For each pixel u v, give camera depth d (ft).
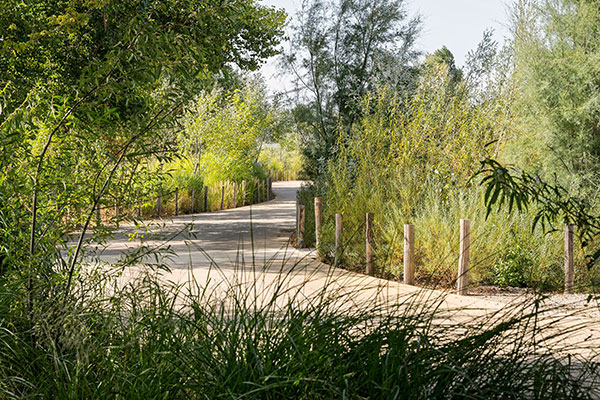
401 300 23.80
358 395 10.69
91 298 14.44
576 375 14.07
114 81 14.29
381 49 71.15
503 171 12.14
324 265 35.86
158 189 16.34
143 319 12.89
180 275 30.81
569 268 29.53
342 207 41.81
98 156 15.10
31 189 14.11
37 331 12.42
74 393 10.34
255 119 123.85
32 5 41.98
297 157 203.31
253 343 11.45
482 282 31.53
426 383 10.44
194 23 15.43
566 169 39.68
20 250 14.11
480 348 11.62
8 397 10.59
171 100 15.26
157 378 10.69
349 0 71.56
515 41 43.32
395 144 44.68
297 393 10.43
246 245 47.83
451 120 45.42
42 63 43.60
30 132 14.85
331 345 11.44
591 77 38.83
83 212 15.31
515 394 10.25
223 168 104.17
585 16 39.73
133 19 14.39
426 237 33.45
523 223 33.32
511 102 44.96
